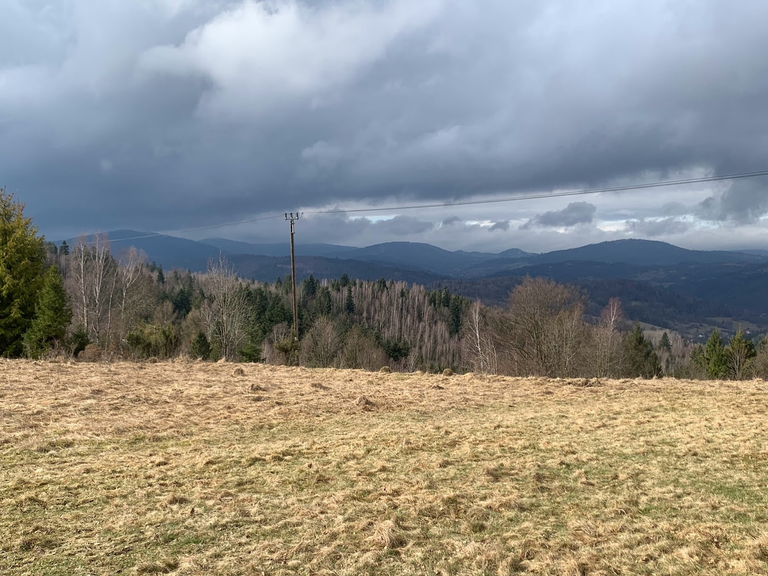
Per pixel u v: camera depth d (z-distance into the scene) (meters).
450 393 16.23
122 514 6.77
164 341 29.48
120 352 28.19
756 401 14.31
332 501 7.38
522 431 11.47
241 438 10.69
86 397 13.28
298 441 10.50
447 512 7.09
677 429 11.47
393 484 8.09
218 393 14.77
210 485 7.94
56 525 6.35
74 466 8.48
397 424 12.10
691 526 6.53
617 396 15.86
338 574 5.45
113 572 5.36
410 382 18.25
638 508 7.23
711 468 8.80
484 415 13.31
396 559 5.80
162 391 14.75
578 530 6.54
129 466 8.62
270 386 16.33
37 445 9.28
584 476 8.55
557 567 5.57
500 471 8.83
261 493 7.72
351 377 19.12
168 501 7.16
